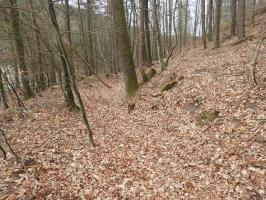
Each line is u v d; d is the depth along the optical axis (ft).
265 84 31.83
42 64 53.21
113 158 26.78
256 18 99.50
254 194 18.69
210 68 46.34
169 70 54.80
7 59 44.57
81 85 69.31
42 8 24.93
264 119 25.82
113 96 53.47
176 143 28.45
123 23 44.11
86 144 29.81
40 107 43.11
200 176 22.15
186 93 38.47
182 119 33.14
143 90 46.09
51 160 25.17
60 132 32.68
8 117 38.22
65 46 29.91
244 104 29.68
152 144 29.37
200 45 103.09
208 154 24.68
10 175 22.02
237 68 41.19
